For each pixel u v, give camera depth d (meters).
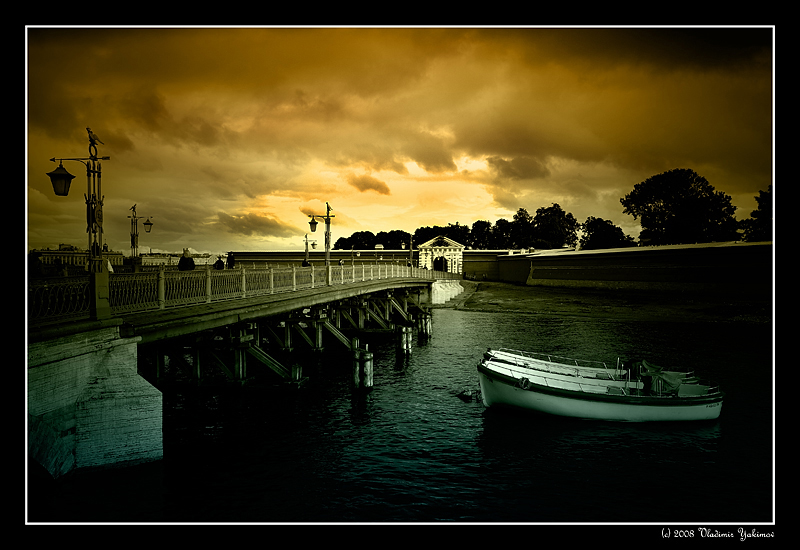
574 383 19.66
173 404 19.98
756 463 15.21
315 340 30.17
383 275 44.09
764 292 56.12
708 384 22.97
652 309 55.66
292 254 110.69
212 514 11.98
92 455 11.99
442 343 38.06
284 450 15.91
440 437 17.25
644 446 16.44
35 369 10.33
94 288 11.88
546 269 97.69
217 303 17.78
